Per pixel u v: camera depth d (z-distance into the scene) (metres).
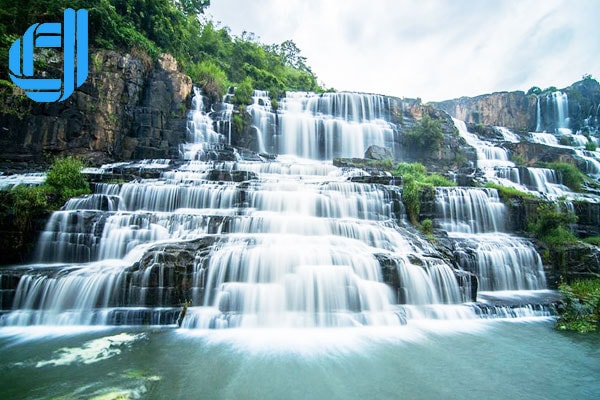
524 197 18.62
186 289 10.45
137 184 15.63
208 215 13.69
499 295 13.52
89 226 12.73
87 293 10.09
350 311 10.59
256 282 10.85
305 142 30.33
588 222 19.11
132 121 23.92
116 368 7.16
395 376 7.27
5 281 9.95
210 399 6.15
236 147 27.00
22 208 12.51
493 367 7.79
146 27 30.56
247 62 53.50
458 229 17.59
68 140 20.36
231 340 8.85
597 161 31.52
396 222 16.48
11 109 19.09
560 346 9.06
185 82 27.88
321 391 6.60
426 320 10.98
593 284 13.90
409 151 32.12
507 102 56.12
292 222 14.07
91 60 21.83
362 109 34.38
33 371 6.92
